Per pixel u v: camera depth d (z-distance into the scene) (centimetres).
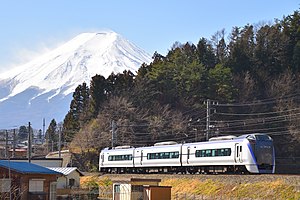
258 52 10394
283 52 10062
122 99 9219
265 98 9488
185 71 9581
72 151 9331
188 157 5872
